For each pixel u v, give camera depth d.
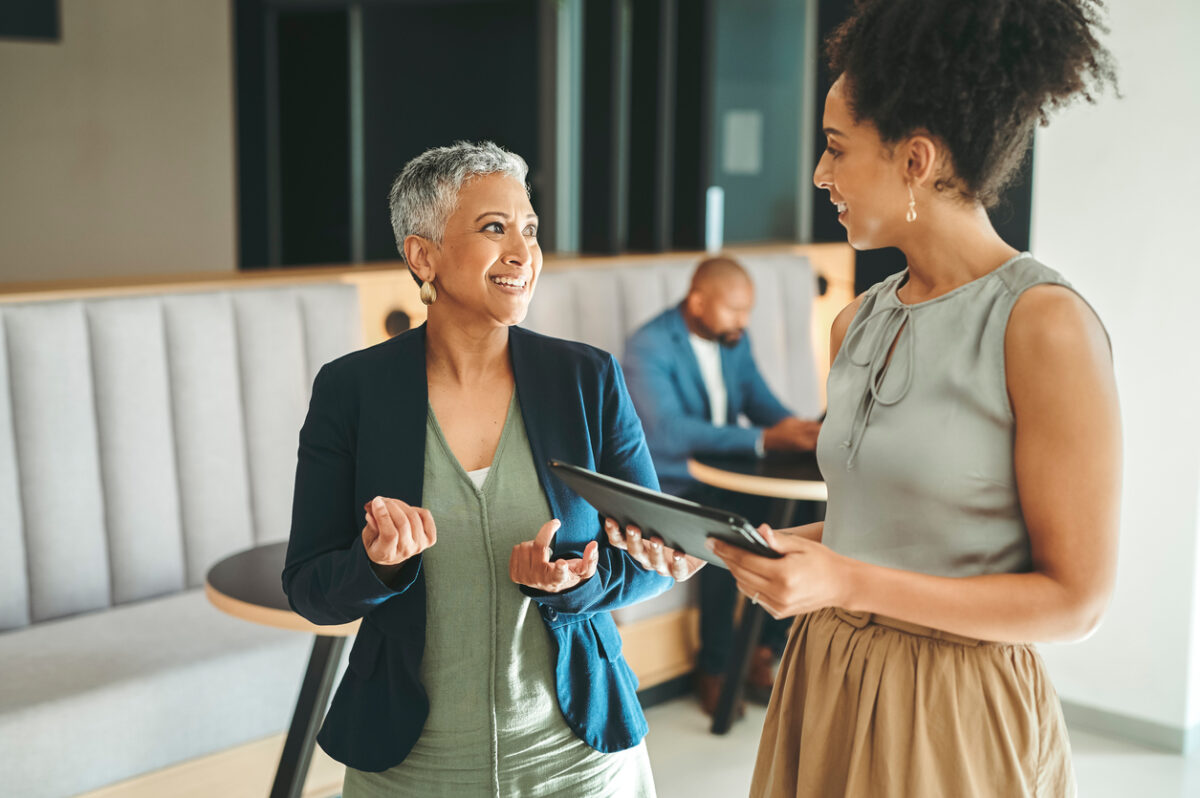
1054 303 1.11
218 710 2.59
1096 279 3.28
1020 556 1.18
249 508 3.14
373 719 1.50
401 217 1.50
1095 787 3.07
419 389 1.51
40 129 5.97
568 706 1.53
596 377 1.56
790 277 4.35
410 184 1.48
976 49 1.10
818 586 1.11
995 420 1.16
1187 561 3.22
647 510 1.18
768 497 3.53
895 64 1.12
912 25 1.11
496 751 1.51
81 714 2.37
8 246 5.96
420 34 5.91
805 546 1.12
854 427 1.25
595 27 4.36
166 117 6.18
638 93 4.52
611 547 1.53
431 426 1.52
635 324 3.91
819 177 1.25
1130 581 3.32
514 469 1.52
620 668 1.60
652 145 4.50
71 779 2.36
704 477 3.11
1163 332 3.19
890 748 1.22
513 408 1.54
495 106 5.80
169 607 2.91
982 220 1.19
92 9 5.97
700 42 4.63
